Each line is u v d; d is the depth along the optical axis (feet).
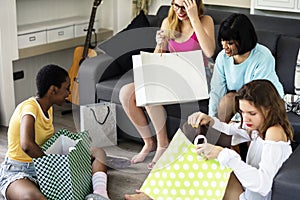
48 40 13.98
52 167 8.32
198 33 10.12
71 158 8.39
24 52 13.32
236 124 8.80
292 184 7.15
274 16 12.48
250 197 7.63
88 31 14.29
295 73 10.78
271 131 7.64
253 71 9.81
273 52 11.37
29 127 8.54
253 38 9.54
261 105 7.64
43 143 9.12
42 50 13.82
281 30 11.78
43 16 14.61
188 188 8.03
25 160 8.93
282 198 7.27
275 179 7.31
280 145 7.53
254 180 7.32
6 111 13.07
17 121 8.80
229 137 8.86
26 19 14.12
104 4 15.58
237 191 7.93
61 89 8.93
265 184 7.29
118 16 15.52
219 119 9.18
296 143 9.73
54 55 15.20
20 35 13.17
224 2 13.71
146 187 8.21
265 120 7.72
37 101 8.91
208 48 10.10
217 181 7.88
